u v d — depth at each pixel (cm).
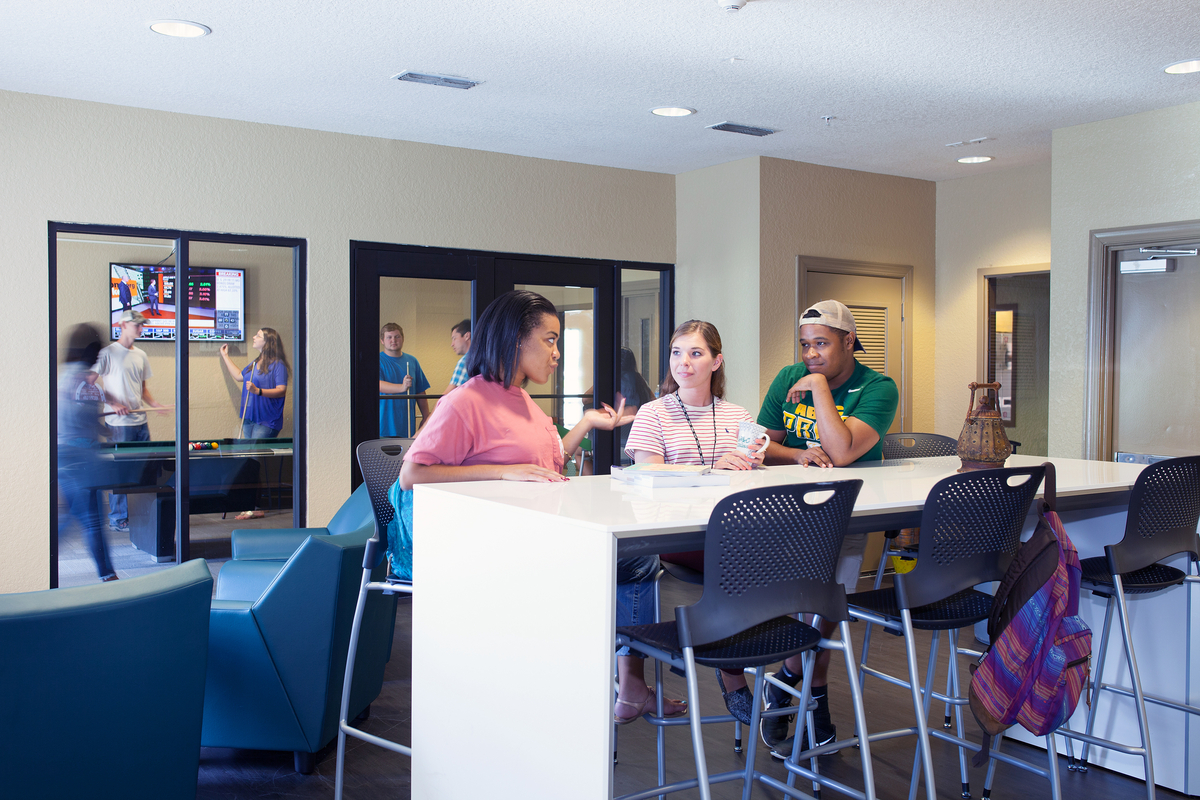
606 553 173
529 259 579
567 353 597
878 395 323
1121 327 489
